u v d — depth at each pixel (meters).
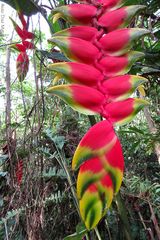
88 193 0.22
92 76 0.26
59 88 0.25
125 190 0.55
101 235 0.52
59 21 0.42
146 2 0.50
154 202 0.54
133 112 0.25
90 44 0.27
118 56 0.27
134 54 0.27
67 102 0.25
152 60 0.48
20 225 0.55
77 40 0.27
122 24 0.28
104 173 0.23
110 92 0.26
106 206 0.22
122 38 0.27
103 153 0.23
